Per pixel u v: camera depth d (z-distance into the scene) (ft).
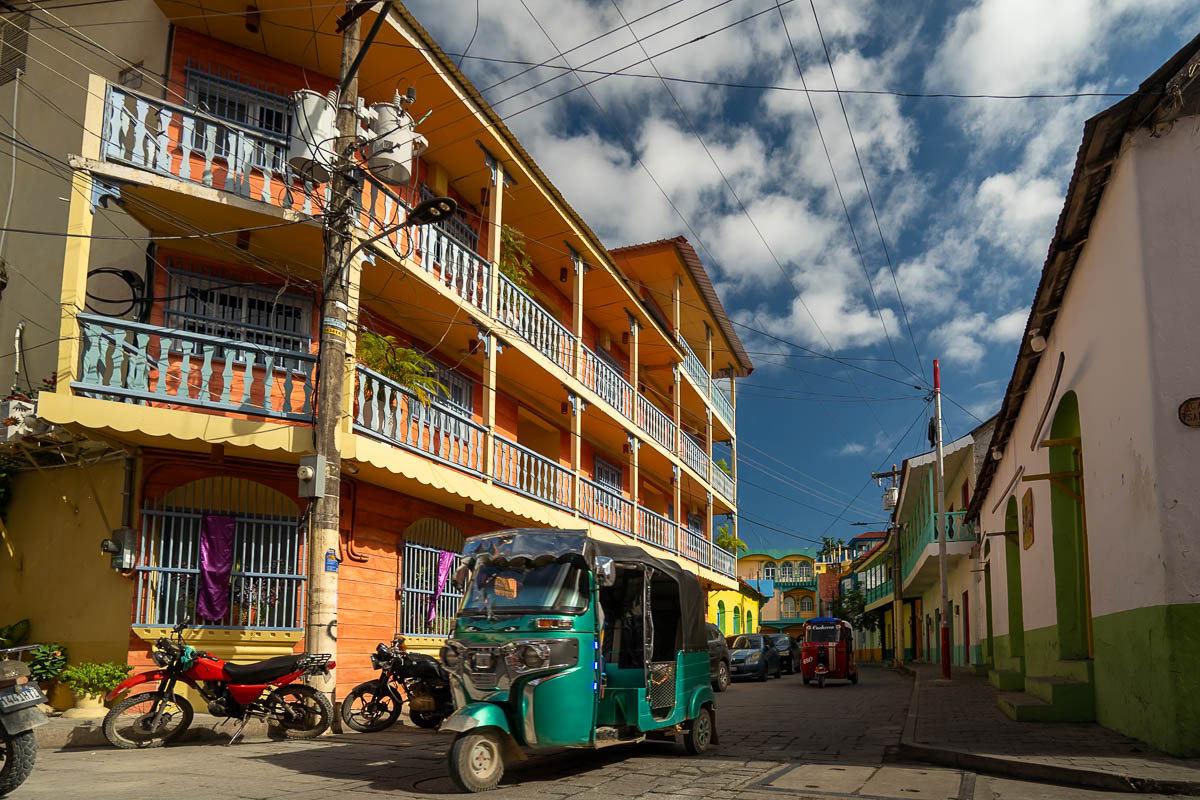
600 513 72.33
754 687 80.38
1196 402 29.12
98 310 43.70
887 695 66.95
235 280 45.19
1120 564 33.40
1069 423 44.68
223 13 44.91
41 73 50.21
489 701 25.88
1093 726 37.11
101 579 39.83
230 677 33.50
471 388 61.93
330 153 38.19
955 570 106.93
